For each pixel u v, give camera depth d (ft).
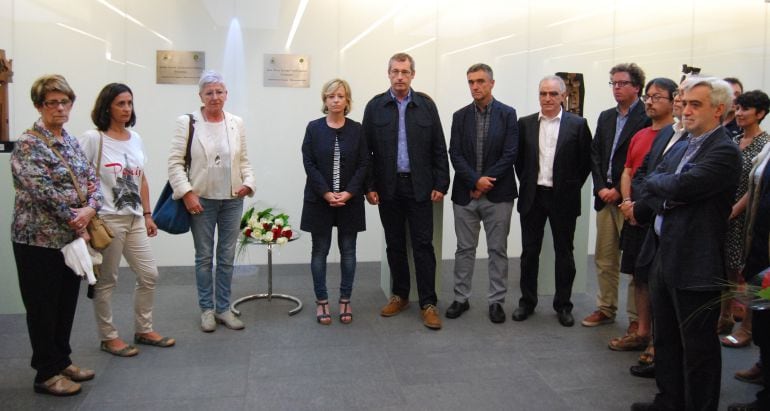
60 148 8.62
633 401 9.10
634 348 11.14
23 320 12.32
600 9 18.81
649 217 9.08
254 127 17.31
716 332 7.72
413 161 12.34
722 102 7.47
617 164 11.87
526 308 12.94
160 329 12.03
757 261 9.23
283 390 9.32
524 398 9.15
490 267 12.92
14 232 8.47
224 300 12.21
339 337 11.71
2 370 9.89
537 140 12.44
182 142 11.43
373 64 17.71
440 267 14.83
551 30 18.62
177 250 17.44
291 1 17.10
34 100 8.46
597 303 13.25
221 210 11.98
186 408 8.70
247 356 10.68
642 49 19.22
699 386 7.75
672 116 10.70
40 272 8.54
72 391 9.01
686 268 7.65
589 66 18.98
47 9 15.89
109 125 10.03
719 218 7.61
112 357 10.51
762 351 8.68
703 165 7.39
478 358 10.72
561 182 12.20
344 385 9.53
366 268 17.60
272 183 17.56
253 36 17.04
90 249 9.28
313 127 12.37
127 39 16.46
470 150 12.60
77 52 16.17
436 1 17.87
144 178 10.93
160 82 16.71
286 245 17.81
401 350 11.06
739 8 19.62
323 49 17.40
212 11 16.80
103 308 10.43
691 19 19.38
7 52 15.76
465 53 18.20
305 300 14.16
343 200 12.01
